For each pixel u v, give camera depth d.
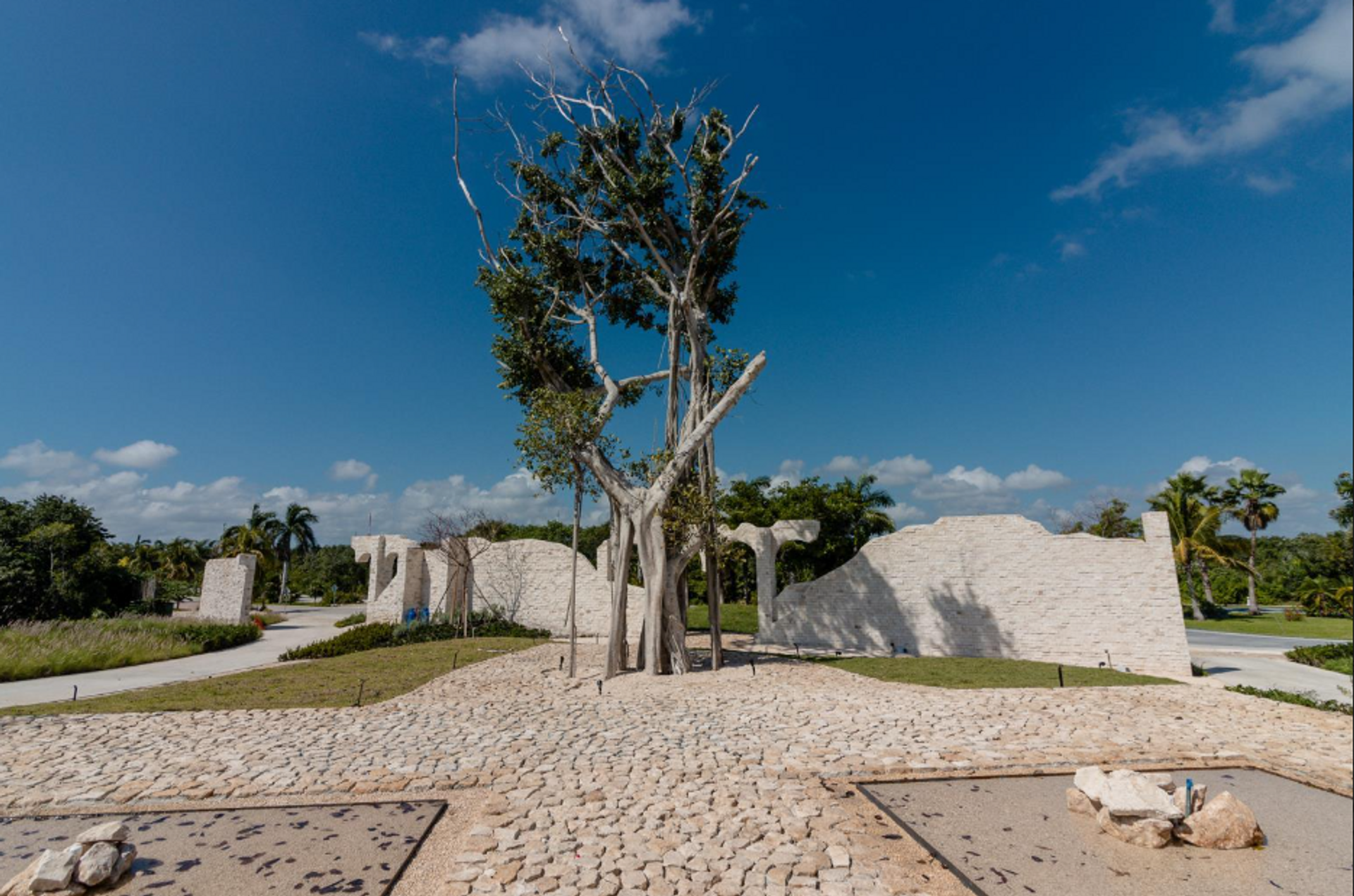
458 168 19.19
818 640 23.98
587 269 21.17
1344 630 32.34
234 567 34.72
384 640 25.58
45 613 27.91
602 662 19.38
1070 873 6.44
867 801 8.18
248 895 5.91
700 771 9.06
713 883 5.96
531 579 28.91
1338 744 10.71
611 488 17.64
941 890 6.10
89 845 6.18
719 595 18.53
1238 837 7.01
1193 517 41.75
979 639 22.19
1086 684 16.20
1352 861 6.73
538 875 6.07
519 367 19.34
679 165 18.97
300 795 8.19
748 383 17.98
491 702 13.57
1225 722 12.18
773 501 40.62
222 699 13.91
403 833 7.13
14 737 10.60
